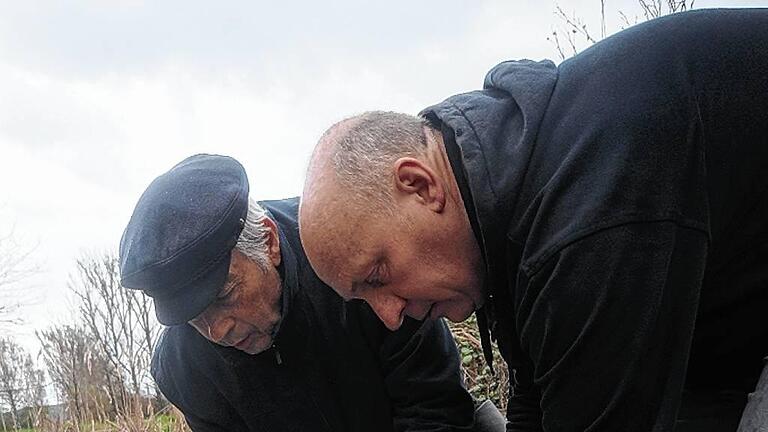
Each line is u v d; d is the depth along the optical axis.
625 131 1.23
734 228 1.35
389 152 1.36
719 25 1.36
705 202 1.24
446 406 2.13
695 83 1.29
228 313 1.93
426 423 2.12
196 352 2.16
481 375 3.79
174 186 1.92
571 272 1.21
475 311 1.53
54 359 7.74
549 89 1.35
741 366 1.52
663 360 1.23
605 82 1.29
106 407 7.00
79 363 7.41
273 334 2.03
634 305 1.20
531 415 1.74
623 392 1.23
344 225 1.35
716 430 1.54
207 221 1.85
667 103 1.25
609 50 1.34
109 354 7.82
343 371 2.13
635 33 1.35
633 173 1.21
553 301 1.24
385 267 1.37
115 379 7.11
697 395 1.58
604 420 1.26
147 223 1.88
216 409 2.24
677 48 1.31
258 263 1.93
